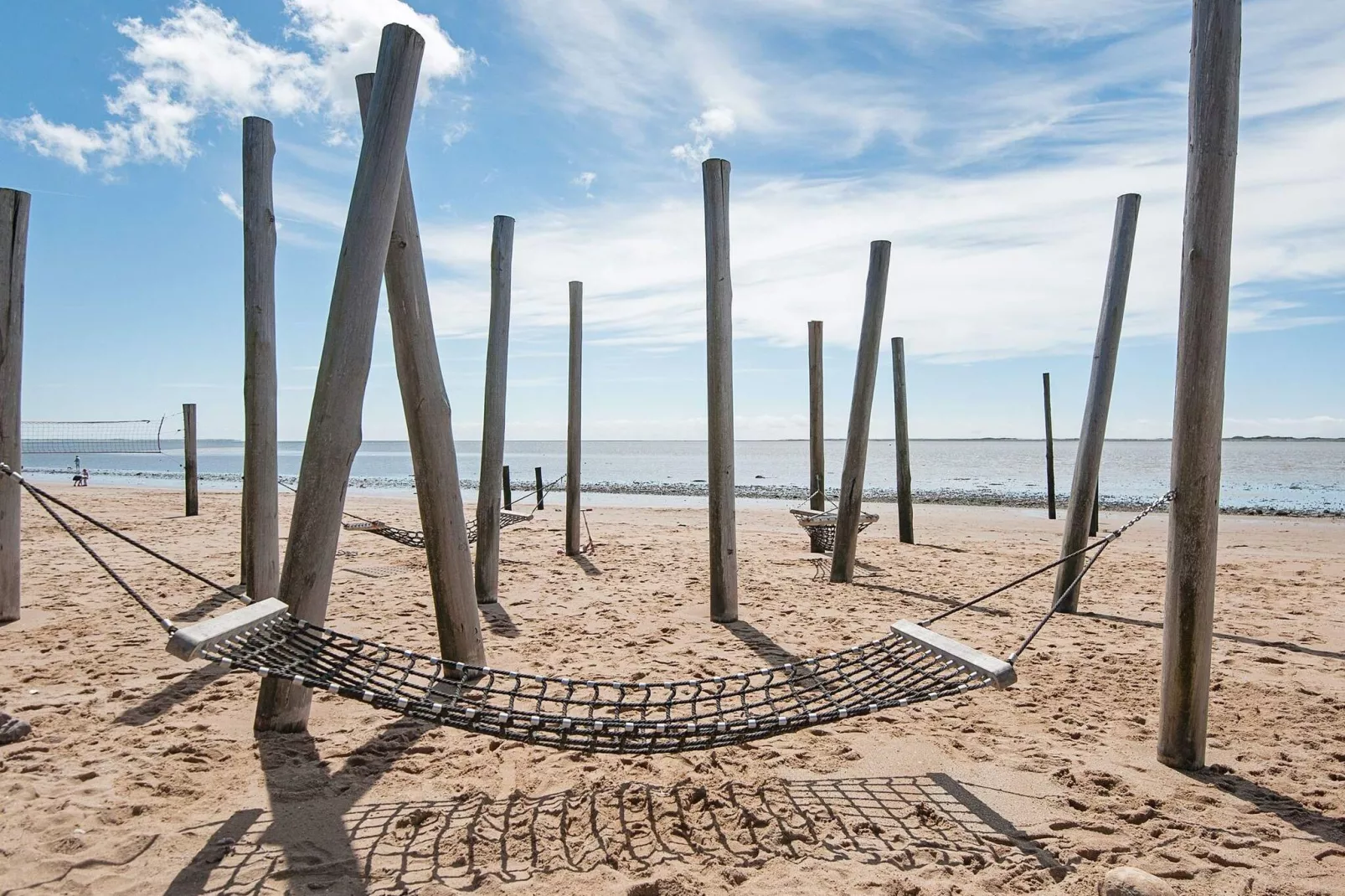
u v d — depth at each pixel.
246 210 6.30
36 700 4.64
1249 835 3.32
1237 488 30.39
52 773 3.65
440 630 5.38
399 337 5.12
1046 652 6.27
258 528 6.19
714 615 7.16
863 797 3.65
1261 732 4.52
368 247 4.15
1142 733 4.51
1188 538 3.91
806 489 31.78
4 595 6.45
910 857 3.12
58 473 40.12
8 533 6.44
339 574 9.27
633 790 3.69
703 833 3.30
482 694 3.61
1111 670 5.77
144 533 12.45
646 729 3.50
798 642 6.45
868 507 22.48
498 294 7.83
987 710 4.88
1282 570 10.30
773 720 3.61
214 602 7.37
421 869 2.96
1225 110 3.77
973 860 3.10
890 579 9.36
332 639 3.73
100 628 6.32
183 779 3.62
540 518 17.39
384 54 4.18
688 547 12.05
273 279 6.37
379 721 4.46
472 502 24.36
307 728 4.32
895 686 3.92
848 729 4.53
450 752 4.07
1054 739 4.39
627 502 25.28
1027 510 21.27
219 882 2.82
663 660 5.91
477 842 3.18
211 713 4.47
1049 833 3.33
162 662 5.44
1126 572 10.09
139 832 3.13
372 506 20.39
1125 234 7.59
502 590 8.48
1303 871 3.04
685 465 62.97
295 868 2.93
